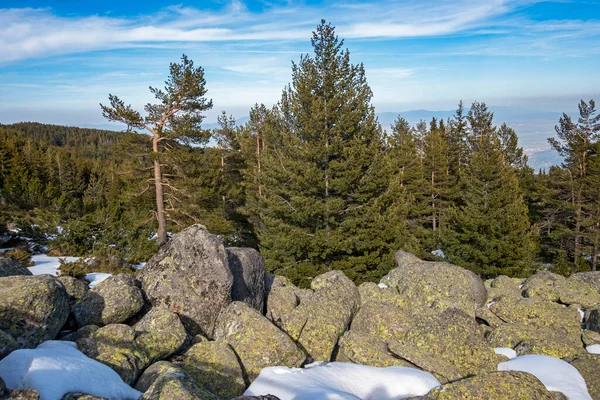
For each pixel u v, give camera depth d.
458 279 11.34
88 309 8.02
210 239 9.03
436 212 42.12
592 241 32.72
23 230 22.55
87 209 32.38
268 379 6.39
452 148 47.00
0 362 5.02
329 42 19.31
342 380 6.45
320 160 19.27
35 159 61.09
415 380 6.43
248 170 34.16
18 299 6.36
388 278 12.93
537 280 12.65
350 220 18.94
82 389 5.08
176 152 23.80
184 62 22.92
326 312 8.84
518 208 25.84
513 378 5.96
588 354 7.34
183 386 4.98
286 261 20.50
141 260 21.28
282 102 21.38
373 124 19.70
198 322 8.47
